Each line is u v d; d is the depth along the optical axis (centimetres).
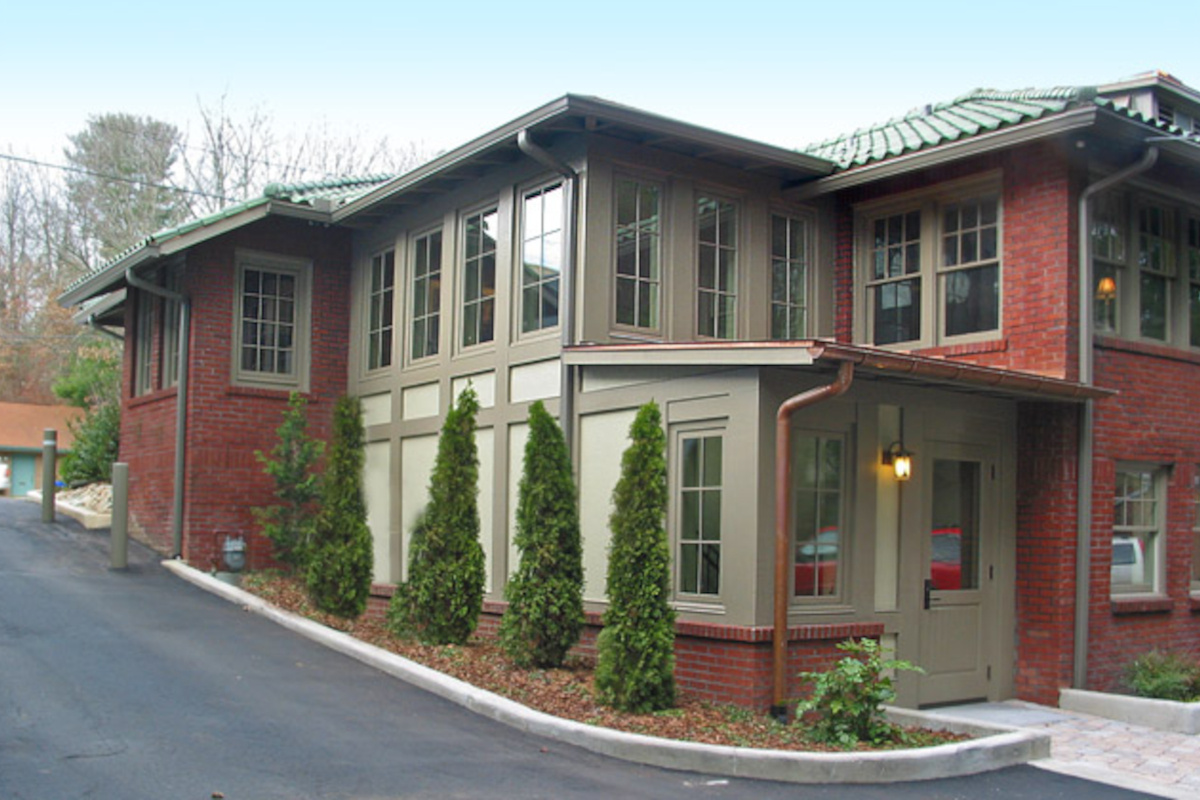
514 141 1084
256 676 889
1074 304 1043
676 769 727
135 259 1330
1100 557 1068
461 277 1255
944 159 1077
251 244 1407
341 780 643
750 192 1189
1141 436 1117
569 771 702
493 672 927
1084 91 966
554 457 954
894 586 980
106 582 1252
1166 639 1134
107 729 714
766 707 866
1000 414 1068
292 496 1319
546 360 1101
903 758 734
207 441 1366
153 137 3969
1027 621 1059
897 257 1206
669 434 966
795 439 923
